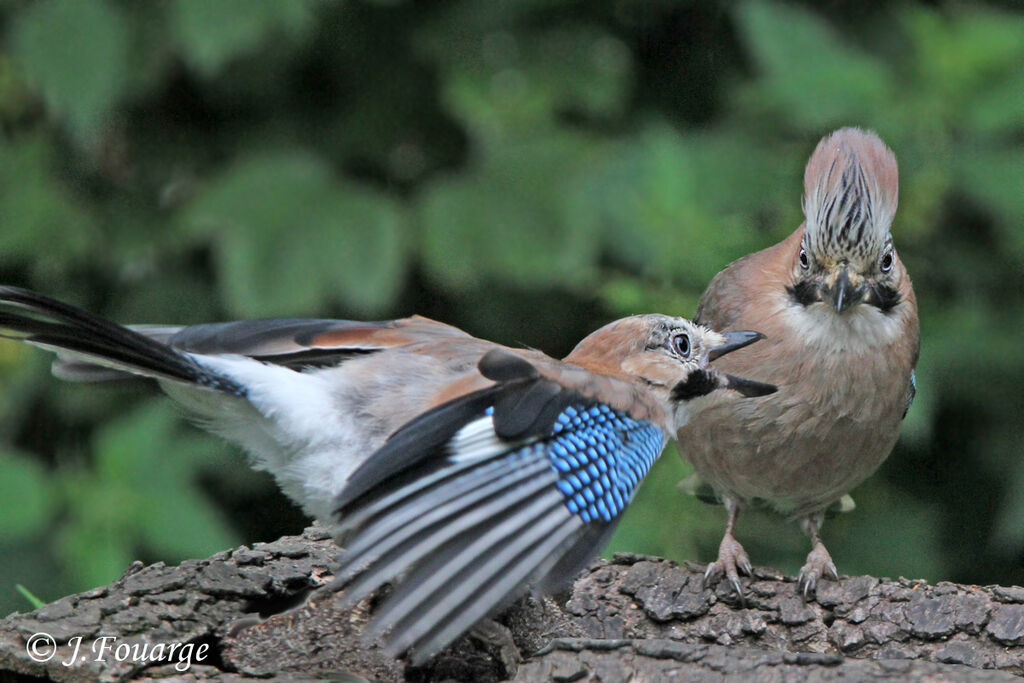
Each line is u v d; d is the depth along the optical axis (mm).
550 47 11297
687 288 10383
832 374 8953
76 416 11008
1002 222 10266
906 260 10609
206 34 10266
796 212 10531
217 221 10555
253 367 7281
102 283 11391
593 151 10922
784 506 9773
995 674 6547
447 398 7090
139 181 11414
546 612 8023
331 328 7781
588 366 7992
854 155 8773
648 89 11727
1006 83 10617
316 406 7172
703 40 11812
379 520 6191
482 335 11516
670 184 10461
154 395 8867
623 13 11617
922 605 8102
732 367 9172
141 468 10031
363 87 11594
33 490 9867
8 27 11000
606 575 8672
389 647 6039
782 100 10500
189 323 11188
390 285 10531
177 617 7691
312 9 10969
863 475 9477
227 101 11469
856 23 11531
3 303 7168
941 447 10906
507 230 10688
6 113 11344
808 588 8320
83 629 7363
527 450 6641
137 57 10688
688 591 8484
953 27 10977
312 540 8766
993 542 10828
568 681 6777
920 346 9875
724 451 9266
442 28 11336
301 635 7746
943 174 10383
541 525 6457
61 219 11109
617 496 6902
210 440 10617
